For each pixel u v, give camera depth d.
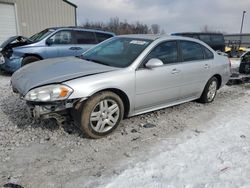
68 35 8.29
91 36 8.77
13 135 3.57
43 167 2.88
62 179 2.69
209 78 5.35
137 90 3.87
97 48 4.68
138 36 4.60
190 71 4.76
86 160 3.06
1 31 14.20
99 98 3.44
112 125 3.70
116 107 3.67
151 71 4.01
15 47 7.70
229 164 3.08
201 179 2.77
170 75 4.33
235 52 20.66
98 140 3.57
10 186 2.53
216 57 5.58
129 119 4.40
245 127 4.28
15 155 3.09
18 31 14.78
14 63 7.58
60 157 3.10
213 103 5.71
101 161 3.05
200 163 3.07
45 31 8.50
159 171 2.88
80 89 3.26
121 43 4.46
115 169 2.89
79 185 2.60
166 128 4.12
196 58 5.04
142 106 4.09
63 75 3.42
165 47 4.38
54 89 3.15
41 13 15.48
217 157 3.23
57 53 8.02
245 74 8.60
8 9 14.21
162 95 4.33
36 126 3.84
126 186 2.60
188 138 3.76
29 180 2.64
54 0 15.93
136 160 3.10
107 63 4.00
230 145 3.58
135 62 3.87
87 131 3.46
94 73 3.50
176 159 3.14
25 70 3.99
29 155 3.11
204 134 3.93
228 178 2.80
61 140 3.50
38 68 3.87
